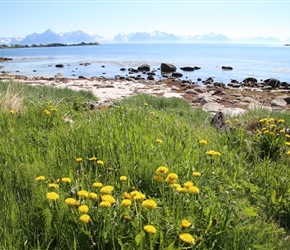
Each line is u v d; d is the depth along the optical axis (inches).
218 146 188.7
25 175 120.4
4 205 107.6
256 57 2933.1
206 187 126.9
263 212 128.3
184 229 90.4
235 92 798.5
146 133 188.1
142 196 98.9
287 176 157.1
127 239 91.8
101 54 3646.7
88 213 96.1
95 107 379.6
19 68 1679.4
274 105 617.9
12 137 178.2
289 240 112.5
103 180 130.8
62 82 986.1
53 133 183.6
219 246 93.7
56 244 91.9
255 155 184.9
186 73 1434.5
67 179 115.3
